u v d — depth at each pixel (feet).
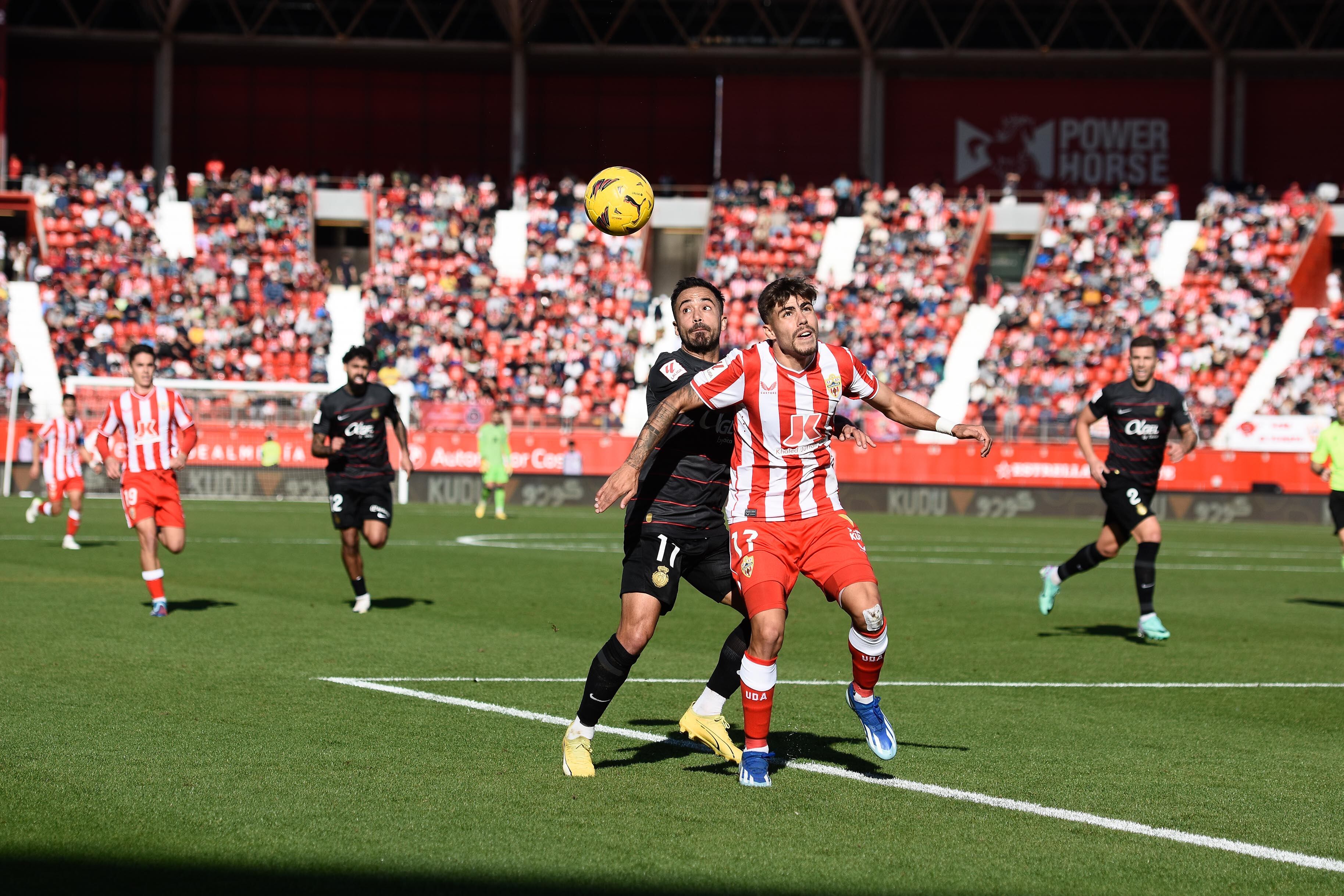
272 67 404.77
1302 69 388.98
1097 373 327.06
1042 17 393.50
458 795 46.62
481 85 410.11
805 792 48.21
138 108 397.80
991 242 380.37
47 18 385.91
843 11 394.32
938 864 39.86
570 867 38.65
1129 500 94.12
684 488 50.98
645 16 399.85
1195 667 82.28
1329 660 85.97
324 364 318.86
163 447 93.86
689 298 52.49
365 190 366.84
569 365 322.34
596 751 54.60
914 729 60.59
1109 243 355.56
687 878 37.86
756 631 48.65
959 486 285.64
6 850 39.37
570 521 227.20
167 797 45.39
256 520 208.85
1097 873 39.37
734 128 397.80
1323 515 278.46
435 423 282.56
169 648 79.30
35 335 314.96
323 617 96.68
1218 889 38.14
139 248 339.36
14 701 61.62
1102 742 58.54
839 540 49.44
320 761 51.11
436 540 178.29
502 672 73.77
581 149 411.13
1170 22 391.04
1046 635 96.58
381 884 36.78
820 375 48.65
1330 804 48.29
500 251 351.87
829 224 365.81
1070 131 392.27
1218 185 367.86
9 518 201.57
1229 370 328.90
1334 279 348.18
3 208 346.33
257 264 342.85
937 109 394.52
